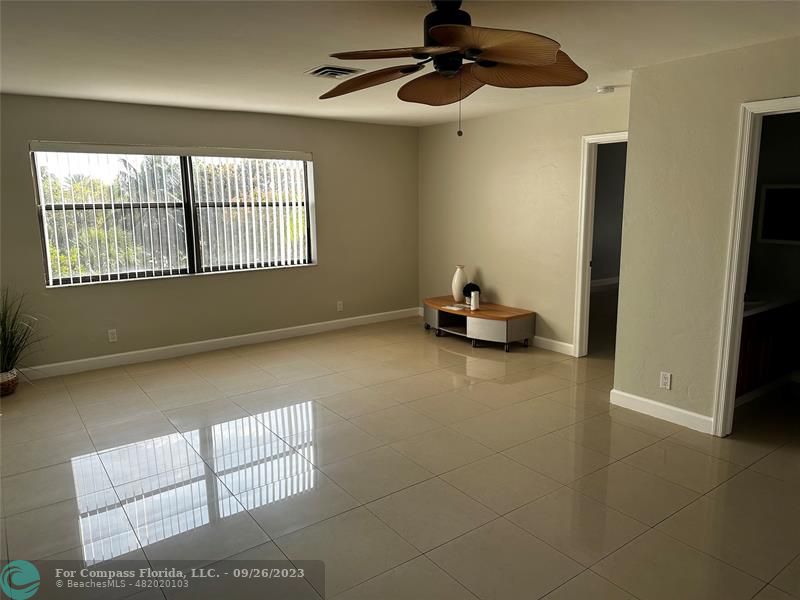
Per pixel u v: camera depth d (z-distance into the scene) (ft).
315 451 11.13
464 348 18.70
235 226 18.66
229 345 18.95
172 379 15.60
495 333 18.07
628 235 12.72
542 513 8.87
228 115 17.75
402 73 8.09
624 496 9.36
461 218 21.04
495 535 8.30
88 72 12.03
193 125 17.15
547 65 7.45
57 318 15.76
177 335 17.87
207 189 17.92
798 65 9.73
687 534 8.29
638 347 12.86
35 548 8.11
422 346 19.01
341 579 7.36
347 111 17.99
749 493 9.43
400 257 22.91
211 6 8.00
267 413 13.12
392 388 14.80
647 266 12.44
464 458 10.78
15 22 8.61
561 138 16.94
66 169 15.48
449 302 20.57
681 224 11.73
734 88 10.60
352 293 21.76
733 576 7.37
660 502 9.17
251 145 18.37
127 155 16.31
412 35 9.50
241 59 11.00
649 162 12.13
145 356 17.30
